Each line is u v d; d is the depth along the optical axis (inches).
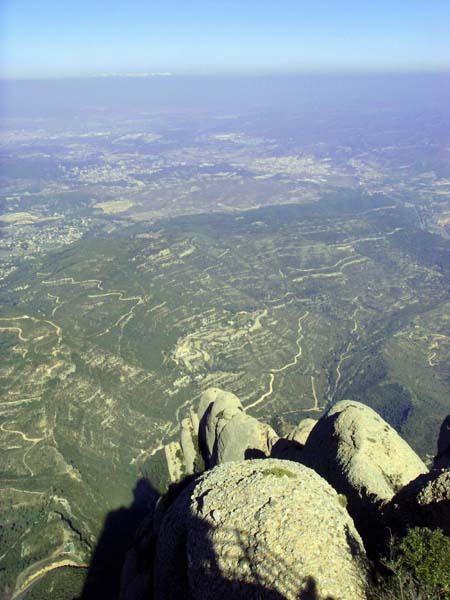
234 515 805.9
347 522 809.5
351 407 1189.1
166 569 878.4
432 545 667.4
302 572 688.4
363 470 1006.4
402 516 852.6
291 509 785.6
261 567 713.0
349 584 685.3
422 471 1053.8
